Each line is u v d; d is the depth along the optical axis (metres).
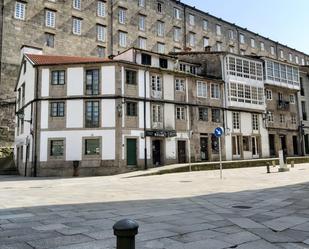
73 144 28.22
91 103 28.80
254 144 39.91
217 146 35.62
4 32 39.09
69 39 44.25
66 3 44.62
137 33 51.47
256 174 23.12
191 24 59.16
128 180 21.84
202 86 35.31
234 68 38.34
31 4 41.53
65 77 28.94
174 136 31.80
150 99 30.61
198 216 8.81
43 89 28.91
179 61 35.66
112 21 48.84
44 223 7.93
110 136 28.19
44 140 28.34
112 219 8.39
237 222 8.05
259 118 40.72
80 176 27.39
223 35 64.06
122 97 28.70
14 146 36.28
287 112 45.59
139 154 29.14
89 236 6.63
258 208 10.09
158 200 12.04
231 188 15.45
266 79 42.34
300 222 8.12
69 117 28.52
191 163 30.80
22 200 12.38
